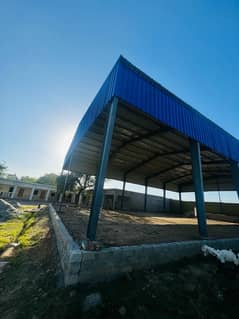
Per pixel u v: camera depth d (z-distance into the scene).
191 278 2.69
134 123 6.74
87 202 21.27
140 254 2.83
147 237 4.01
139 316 1.79
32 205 17.58
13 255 3.64
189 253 3.62
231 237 5.16
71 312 1.74
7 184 26.08
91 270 2.29
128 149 9.99
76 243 2.79
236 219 11.73
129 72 4.21
